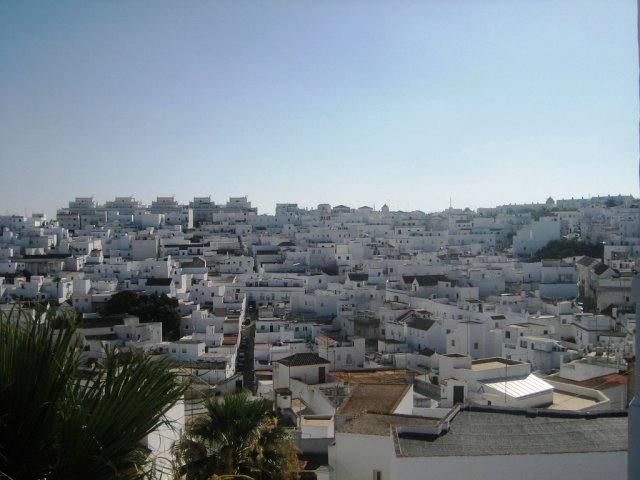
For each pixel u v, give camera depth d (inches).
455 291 5000.0
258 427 813.2
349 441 1061.1
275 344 3806.6
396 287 5285.4
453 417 897.5
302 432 1491.1
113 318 3944.4
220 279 5866.1
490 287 5359.3
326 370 2561.5
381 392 1526.8
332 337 4028.1
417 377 2706.7
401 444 792.9
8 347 462.3
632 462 411.2
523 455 745.0
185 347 3457.2
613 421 876.6
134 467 480.4
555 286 5246.1
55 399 459.5
